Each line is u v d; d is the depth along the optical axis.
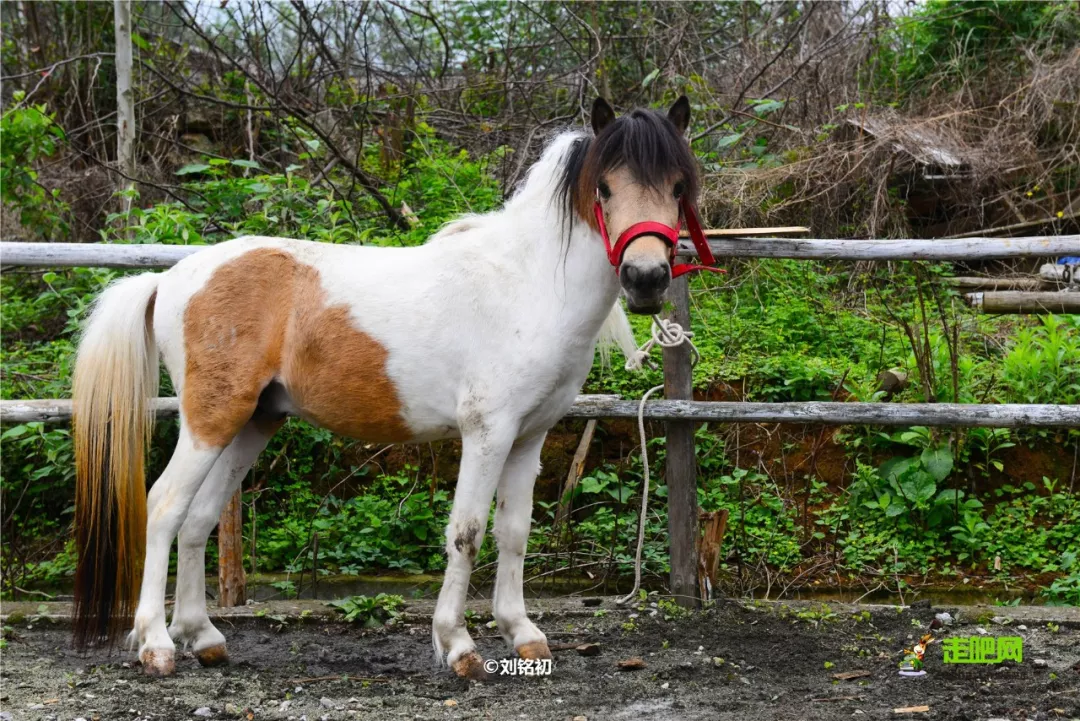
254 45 8.41
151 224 5.47
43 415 3.97
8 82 8.85
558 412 3.21
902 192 7.52
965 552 4.65
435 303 3.13
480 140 7.89
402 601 3.96
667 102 7.52
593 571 4.68
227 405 3.16
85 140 8.71
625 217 2.82
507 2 9.18
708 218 6.88
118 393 3.25
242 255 3.25
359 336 3.15
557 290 3.06
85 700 2.89
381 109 8.19
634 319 5.77
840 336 5.81
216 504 3.38
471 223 3.32
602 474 4.88
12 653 3.47
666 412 3.89
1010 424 3.86
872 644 3.52
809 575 4.54
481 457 3.08
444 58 9.27
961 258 3.90
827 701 2.91
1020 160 7.29
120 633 3.42
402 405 3.19
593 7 8.16
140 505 3.31
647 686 3.06
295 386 3.23
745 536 4.54
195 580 3.35
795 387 5.13
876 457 5.00
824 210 6.89
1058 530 4.66
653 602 4.00
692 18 8.51
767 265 6.36
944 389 4.96
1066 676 3.12
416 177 6.79
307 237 5.60
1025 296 5.36
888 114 7.60
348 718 2.76
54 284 6.30
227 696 2.96
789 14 8.77
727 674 3.19
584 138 3.12
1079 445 4.87
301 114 7.33
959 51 8.50
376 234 6.36
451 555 3.14
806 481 4.86
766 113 7.77
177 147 8.31
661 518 4.84
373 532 4.86
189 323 3.20
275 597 4.59
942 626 3.69
